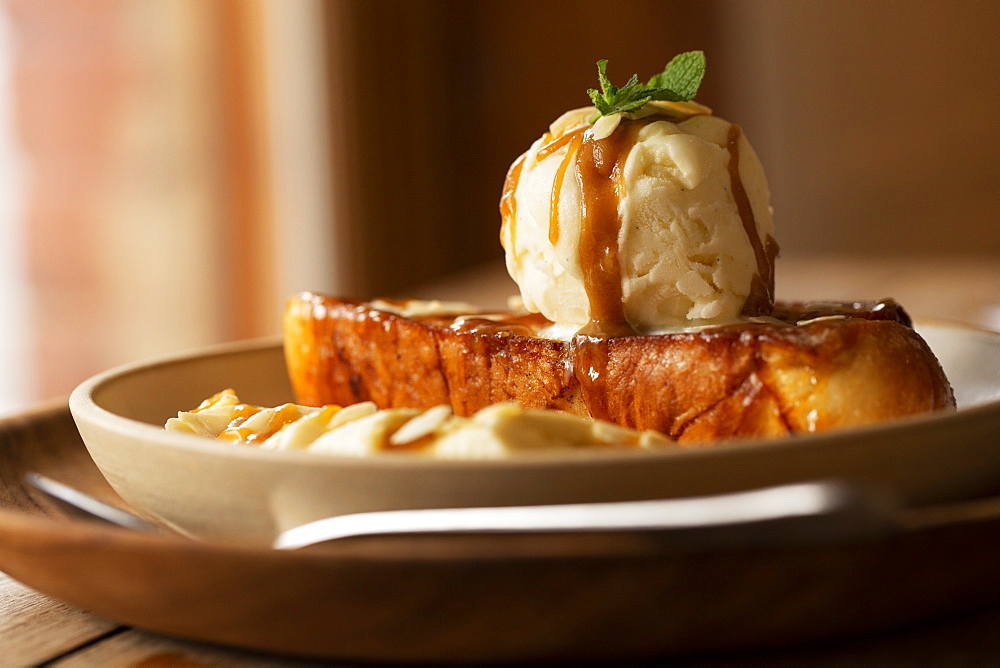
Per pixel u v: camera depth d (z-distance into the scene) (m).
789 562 0.35
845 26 1.25
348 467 0.36
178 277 1.12
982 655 0.36
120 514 0.41
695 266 0.45
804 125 1.30
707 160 0.45
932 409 0.42
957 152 1.23
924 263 1.02
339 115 1.21
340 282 1.22
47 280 1.06
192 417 0.42
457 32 1.43
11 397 1.05
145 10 1.07
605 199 0.45
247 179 1.14
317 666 0.37
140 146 1.08
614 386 0.44
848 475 0.37
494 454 0.37
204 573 0.35
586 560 0.35
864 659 0.36
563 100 1.41
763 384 0.42
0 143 1.01
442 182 1.43
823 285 0.82
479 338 0.47
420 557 0.35
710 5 1.33
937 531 0.35
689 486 0.36
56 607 0.39
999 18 1.18
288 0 1.15
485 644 0.36
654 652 0.36
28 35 1.02
